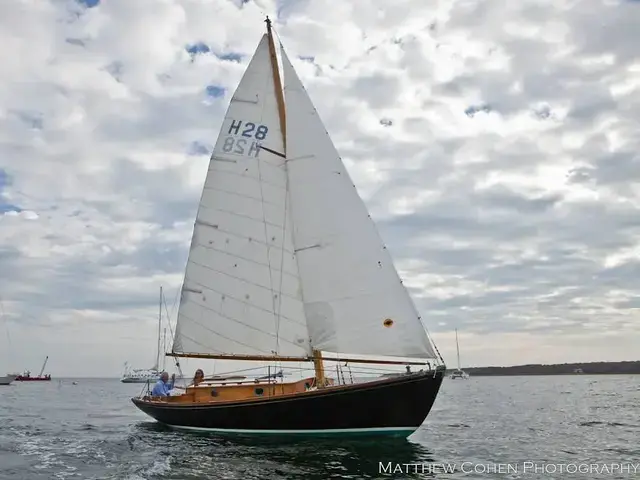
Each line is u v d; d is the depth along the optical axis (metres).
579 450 23.23
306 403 22.25
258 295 26.16
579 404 54.16
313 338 24.05
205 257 27.47
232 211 27.33
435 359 22.12
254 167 27.34
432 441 25.84
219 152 28.05
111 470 18.23
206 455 20.11
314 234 24.53
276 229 26.41
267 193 26.91
